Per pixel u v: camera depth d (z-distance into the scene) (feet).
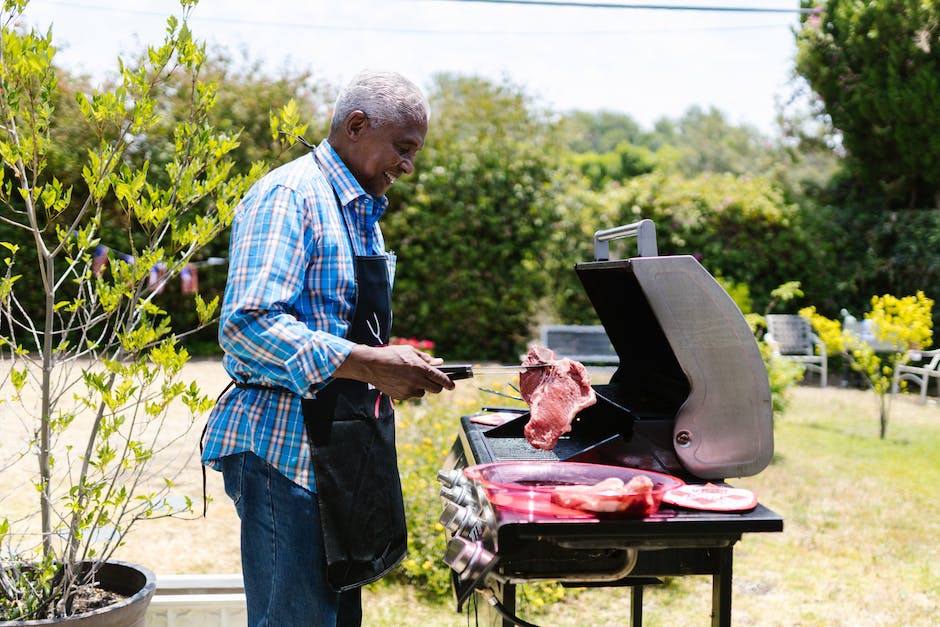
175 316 32.12
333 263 5.81
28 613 7.00
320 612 5.90
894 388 25.68
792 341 32.04
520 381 6.46
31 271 28.09
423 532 11.91
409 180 33.30
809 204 36.68
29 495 13.74
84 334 7.79
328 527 5.71
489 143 33.96
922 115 33.65
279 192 5.65
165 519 13.58
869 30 34.45
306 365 5.24
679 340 5.89
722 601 5.60
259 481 5.80
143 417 19.97
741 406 5.98
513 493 5.08
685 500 5.28
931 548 13.75
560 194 34.30
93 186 7.44
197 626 8.25
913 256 33.71
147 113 7.50
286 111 7.96
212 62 30.94
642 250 6.08
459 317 33.63
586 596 11.62
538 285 33.68
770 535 14.26
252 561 5.92
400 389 5.42
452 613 10.77
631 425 6.09
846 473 18.47
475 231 33.50
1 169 7.28
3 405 18.49
